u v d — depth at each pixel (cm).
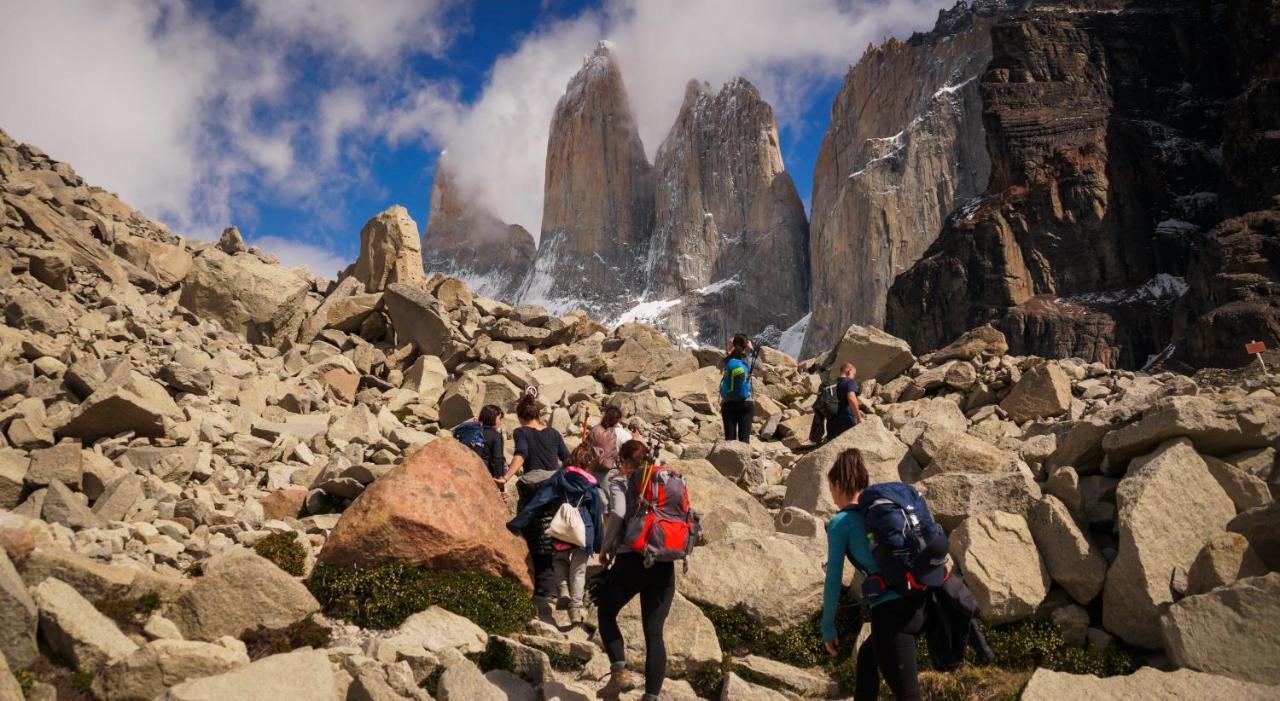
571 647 764
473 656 729
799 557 851
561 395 1705
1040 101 12669
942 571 556
